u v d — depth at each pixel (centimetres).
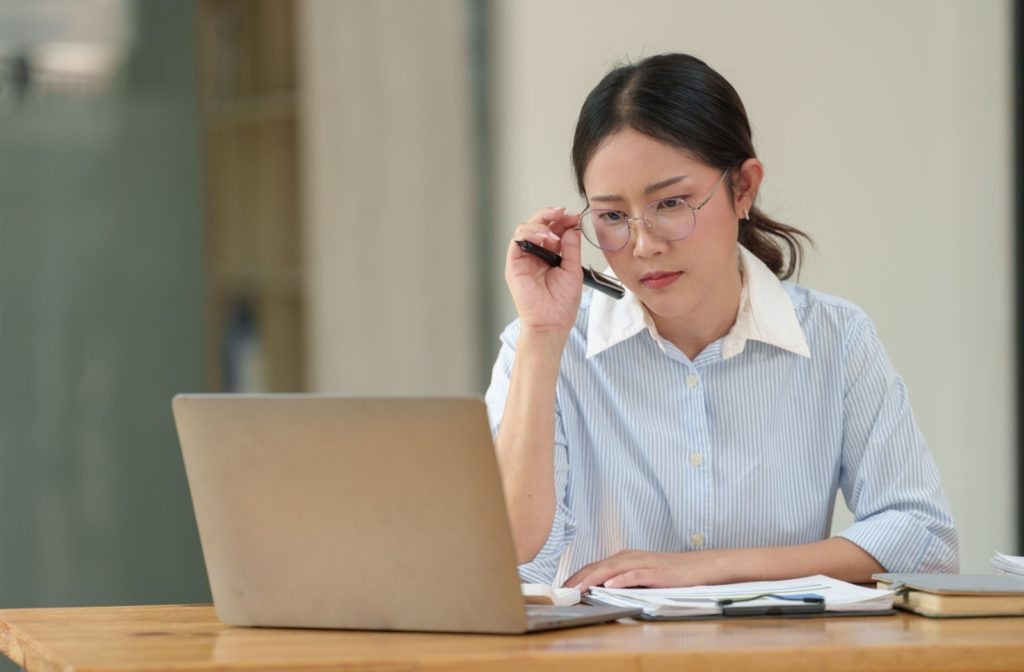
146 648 259
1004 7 678
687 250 337
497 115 676
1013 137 679
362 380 677
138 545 646
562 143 652
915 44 675
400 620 274
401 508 268
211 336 656
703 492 367
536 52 664
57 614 310
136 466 646
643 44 653
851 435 372
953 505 671
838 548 342
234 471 280
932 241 675
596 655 245
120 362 643
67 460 634
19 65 624
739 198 353
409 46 677
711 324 368
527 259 355
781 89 656
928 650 255
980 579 306
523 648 252
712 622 285
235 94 659
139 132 644
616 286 364
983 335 679
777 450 371
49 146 630
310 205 666
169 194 650
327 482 272
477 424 258
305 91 665
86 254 637
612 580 318
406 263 680
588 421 375
